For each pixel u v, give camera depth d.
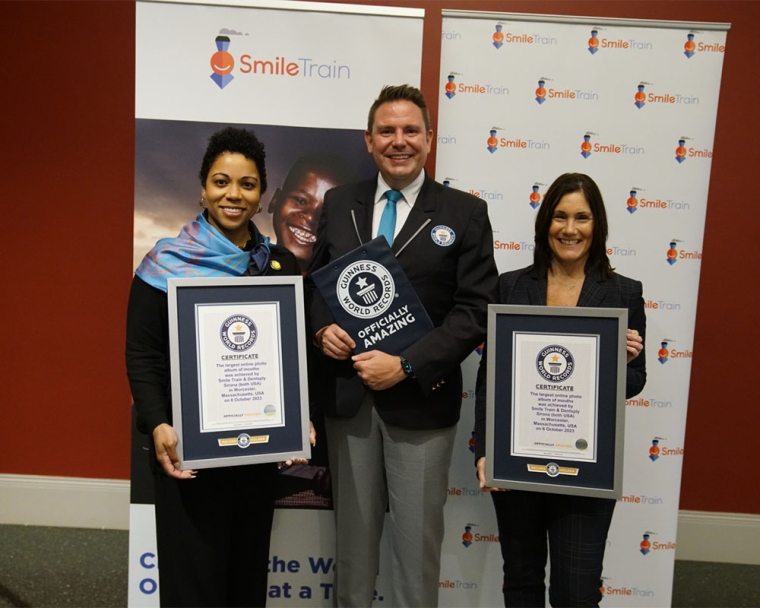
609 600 2.24
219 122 2.01
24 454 2.69
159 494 1.53
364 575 1.72
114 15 2.46
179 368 1.48
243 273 1.61
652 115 2.10
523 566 1.59
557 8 2.33
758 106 2.39
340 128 2.02
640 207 2.12
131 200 2.56
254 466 1.59
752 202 2.45
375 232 1.69
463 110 2.12
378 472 1.71
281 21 1.98
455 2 2.32
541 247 1.65
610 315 1.48
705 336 2.52
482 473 1.61
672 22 2.05
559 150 2.12
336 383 1.66
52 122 2.52
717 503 2.60
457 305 1.63
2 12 2.46
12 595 2.17
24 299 2.62
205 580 1.51
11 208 2.57
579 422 1.51
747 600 2.31
